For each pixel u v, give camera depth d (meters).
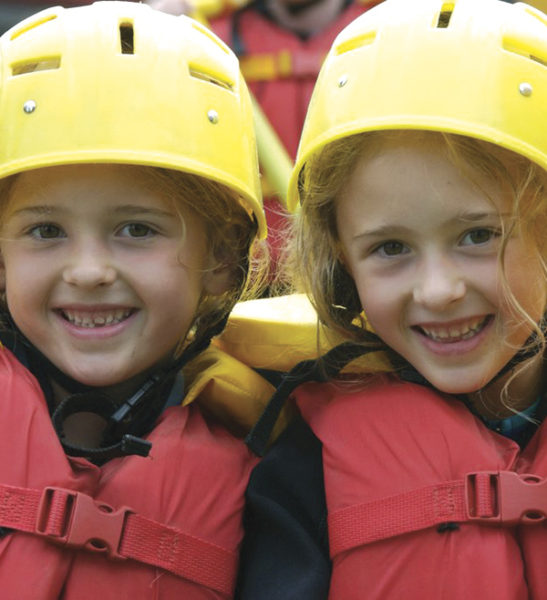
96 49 4.65
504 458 4.61
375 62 4.57
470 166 4.42
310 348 5.19
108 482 4.60
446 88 4.45
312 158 4.83
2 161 4.61
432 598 4.39
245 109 5.00
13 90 4.67
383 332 4.72
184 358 5.00
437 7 4.64
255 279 5.70
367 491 4.59
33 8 11.97
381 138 4.50
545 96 4.55
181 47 4.80
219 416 5.19
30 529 4.39
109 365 4.76
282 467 4.86
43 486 4.46
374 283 4.64
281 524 4.70
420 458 4.59
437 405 4.68
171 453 4.71
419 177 4.45
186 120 4.68
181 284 4.79
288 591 4.55
